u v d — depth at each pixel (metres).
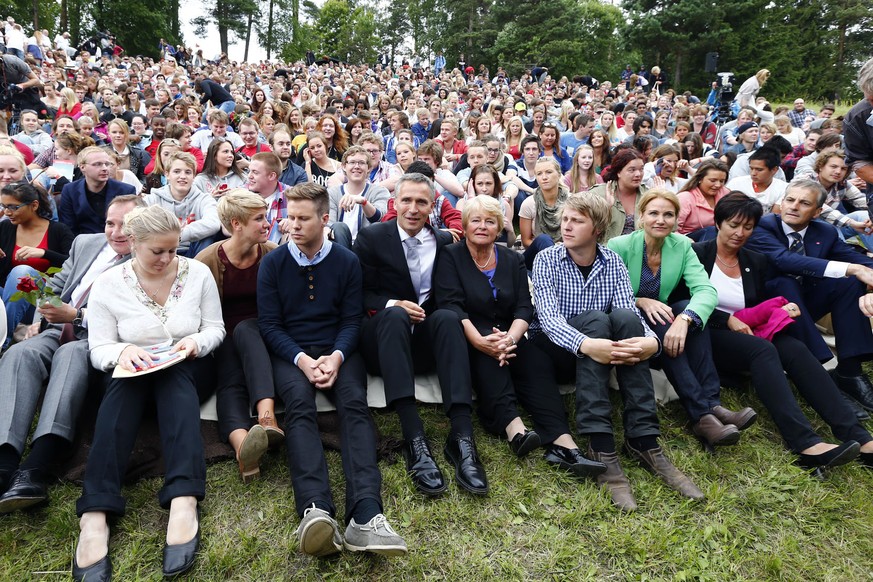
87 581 1.89
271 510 2.26
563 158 6.77
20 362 2.38
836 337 3.19
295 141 7.10
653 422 2.58
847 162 3.45
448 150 7.52
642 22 33.03
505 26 41.09
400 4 57.12
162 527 2.17
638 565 2.10
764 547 2.21
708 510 2.36
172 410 2.24
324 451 2.62
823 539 2.27
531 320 3.00
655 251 3.16
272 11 52.91
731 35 32.38
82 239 3.08
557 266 2.94
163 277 2.55
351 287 2.83
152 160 6.11
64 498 2.27
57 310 2.57
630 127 9.34
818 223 3.45
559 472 2.53
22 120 6.48
